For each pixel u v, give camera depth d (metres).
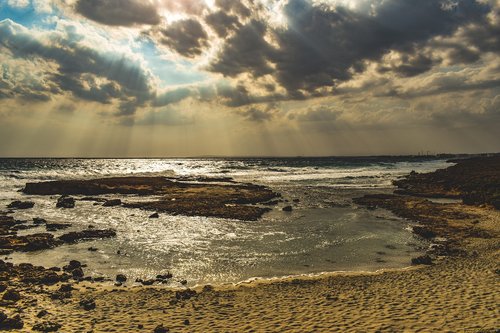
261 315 10.60
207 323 10.04
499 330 8.48
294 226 25.42
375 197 39.06
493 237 20.81
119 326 9.80
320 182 59.09
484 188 39.22
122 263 16.94
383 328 9.13
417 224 25.70
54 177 70.88
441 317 9.62
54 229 24.00
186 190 45.38
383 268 16.09
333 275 14.95
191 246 20.05
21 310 10.73
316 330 9.28
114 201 34.97
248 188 48.19
